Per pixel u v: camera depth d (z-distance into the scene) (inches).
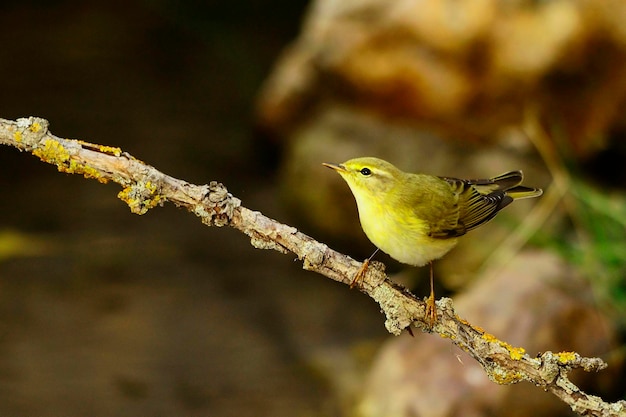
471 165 516.7
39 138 232.7
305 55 567.5
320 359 444.5
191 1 799.1
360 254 533.0
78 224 552.4
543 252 447.8
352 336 469.1
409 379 379.6
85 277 497.4
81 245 529.3
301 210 547.8
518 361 245.6
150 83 727.7
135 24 819.4
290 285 513.3
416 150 526.0
